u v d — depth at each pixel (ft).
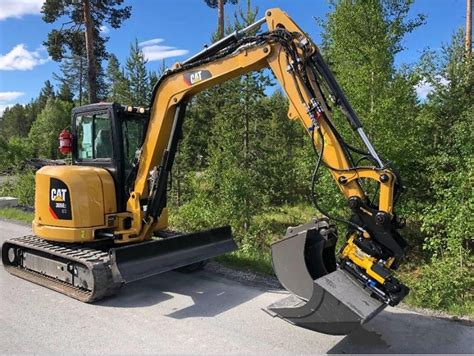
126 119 22.22
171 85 20.43
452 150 28.40
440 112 31.83
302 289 15.30
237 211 33.06
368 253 14.57
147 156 21.26
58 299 19.43
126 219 21.65
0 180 67.67
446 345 15.12
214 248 22.59
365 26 28.55
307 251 15.81
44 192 21.58
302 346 14.97
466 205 22.53
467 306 18.90
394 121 27.91
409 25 29.60
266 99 35.63
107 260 19.25
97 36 62.23
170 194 42.86
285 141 43.86
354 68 29.14
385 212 14.61
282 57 16.88
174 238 20.76
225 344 15.06
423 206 29.32
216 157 34.35
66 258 19.90
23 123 264.93
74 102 152.56
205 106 43.34
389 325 16.76
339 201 27.84
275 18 17.21
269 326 16.56
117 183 21.70
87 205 20.65
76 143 23.54
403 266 28.71
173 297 19.77
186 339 15.44
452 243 22.30
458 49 33.78
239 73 18.54
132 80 47.14
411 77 29.27
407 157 28.81
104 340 15.34
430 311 18.33
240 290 20.61
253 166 35.45
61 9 58.49
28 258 22.84
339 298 13.14
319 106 16.07
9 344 14.97
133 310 18.20
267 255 26.20
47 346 14.85
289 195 40.47
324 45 33.06
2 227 36.60
